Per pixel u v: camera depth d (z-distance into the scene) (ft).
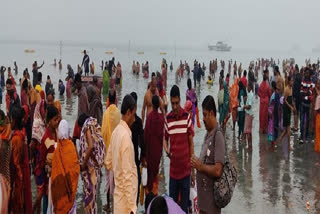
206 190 15.46
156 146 22.79
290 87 35.14
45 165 21.08
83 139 20.34
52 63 230.68
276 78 46.47
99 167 20.61
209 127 15.84
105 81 84.17
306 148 38.32
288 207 23.80
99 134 20.54
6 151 19.11
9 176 19.19
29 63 226.79
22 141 19.69
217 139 15.29
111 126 24.04
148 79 126.62
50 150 20.81
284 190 26.68
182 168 20.89
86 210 20.49
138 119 22.91
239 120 41.29
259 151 36.94
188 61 322.96
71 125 47.09
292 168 31.68
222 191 15.03
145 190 23.39
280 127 41.60
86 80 80.28
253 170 31.07
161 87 39.88
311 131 42.80
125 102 17.71
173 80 130.31
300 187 27.30
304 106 39.83
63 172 19.01
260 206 23.93
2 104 68.64
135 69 147.74
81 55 399.44
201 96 84.64
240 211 23.13
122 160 17.06
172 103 20.84
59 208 19.17
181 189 21.06
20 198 19.65
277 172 30.60
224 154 15.10
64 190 19.07
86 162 20.30
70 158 19.07
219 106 46.14
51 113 20.74
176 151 20.85
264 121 44.65
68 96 77.82
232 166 15.33
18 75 141.38
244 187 27.25
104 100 71.92
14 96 32.22
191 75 156.25
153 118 22.66
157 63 258.98
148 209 11.44
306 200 24.97
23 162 19.79
